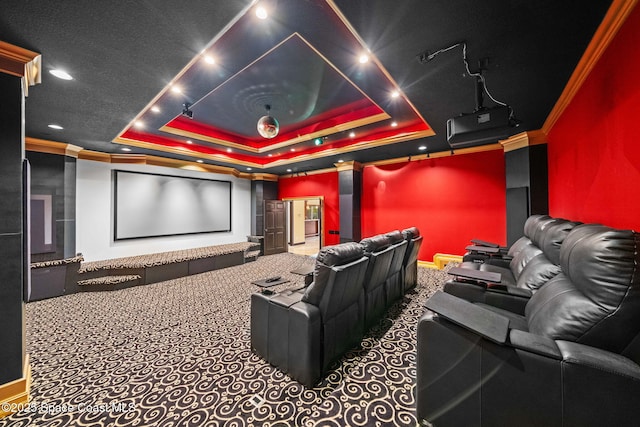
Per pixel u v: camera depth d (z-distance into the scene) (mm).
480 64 2160
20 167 1812
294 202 10102
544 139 3760
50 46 1886
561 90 2646
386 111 3500
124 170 5496
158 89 2621
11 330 1754
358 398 1769
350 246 2098
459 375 1311
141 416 1642
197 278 5180
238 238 7746
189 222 6566
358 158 5984
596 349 1127
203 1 1510
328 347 2021
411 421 1570
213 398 1786
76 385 1949
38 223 4168
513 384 1174
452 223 5199
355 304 2389
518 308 2105
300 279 4992
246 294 4160
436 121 3570
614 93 1755
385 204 6113
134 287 4562
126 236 5504
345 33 1912
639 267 1099
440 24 1714
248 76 2982
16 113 1816
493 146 4750
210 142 5152
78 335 2760
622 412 996
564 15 1613
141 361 2258
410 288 3990
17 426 1581
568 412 1071
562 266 1596
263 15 1709
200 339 2654
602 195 2031
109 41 1863
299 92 3406
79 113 3195
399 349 2385
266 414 1638
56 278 4074
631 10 1496
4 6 1483
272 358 2148
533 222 3037
